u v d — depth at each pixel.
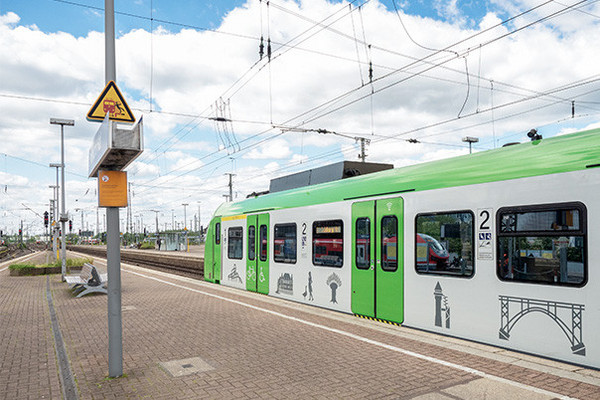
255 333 7.79
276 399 4.80
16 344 7.27
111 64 5.59
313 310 9.79
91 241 120.06
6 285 15.98
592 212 5.34
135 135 5.04
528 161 6.13
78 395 4.95
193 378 5.48
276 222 11.86
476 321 6.59
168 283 16.16
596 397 4.57
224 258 14.97
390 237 8.12
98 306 10.98
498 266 6.33
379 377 5.40
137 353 6.62
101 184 5.42
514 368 5.51
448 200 7.09
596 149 5.41
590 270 5.31
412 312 7.63
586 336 5.33
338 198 9.51
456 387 4.98
